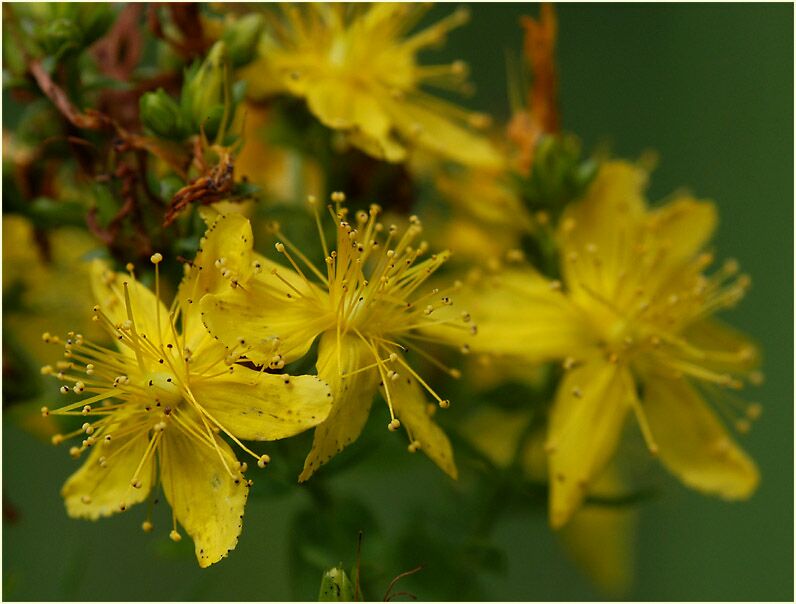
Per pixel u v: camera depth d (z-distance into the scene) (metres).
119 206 0.16
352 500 0.16
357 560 0.15
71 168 0.16
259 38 0.16
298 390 0.15
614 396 0.16
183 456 0.15
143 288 0.15
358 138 0.16
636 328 0.16
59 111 0.16
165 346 0.15
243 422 0.15
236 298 0.15
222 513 0.15
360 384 0.15
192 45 0.16
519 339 0.16
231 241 0.15
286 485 0.16
